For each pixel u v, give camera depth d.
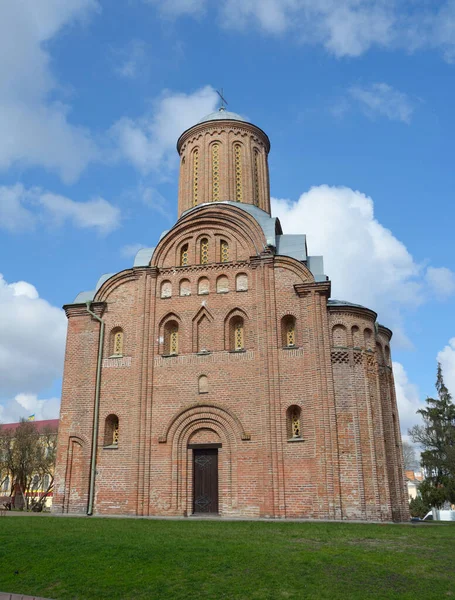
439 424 58.97
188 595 12.54
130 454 27.91
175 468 27.34
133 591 12.95
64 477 28.47
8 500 44.97
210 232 31.33
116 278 31.31
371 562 14.55
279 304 28.52
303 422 26.33
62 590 13.29
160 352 29.50
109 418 29.09
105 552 15.73
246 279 29.78
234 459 26.75
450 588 12.62
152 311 30.25
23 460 67.00
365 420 26.88
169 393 28.59
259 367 27.62
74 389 29.94
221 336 28.92
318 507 24.97
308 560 14.62
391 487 27.81
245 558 14.81
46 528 20.02
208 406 27.84
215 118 37.12
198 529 20.03
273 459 26.02
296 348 27.52
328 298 29.53
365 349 28.33
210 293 29.92
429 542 17.58
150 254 32.03
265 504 25.50
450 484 53.69
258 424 26.92
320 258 31.58
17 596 12.92
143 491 27.12
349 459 25.84
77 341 30.86
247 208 34.41
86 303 31.19
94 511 27.53
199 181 36.16
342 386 27.06
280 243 30.95
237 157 36.59
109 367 29.83
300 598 12.10
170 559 14.88
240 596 12.35
